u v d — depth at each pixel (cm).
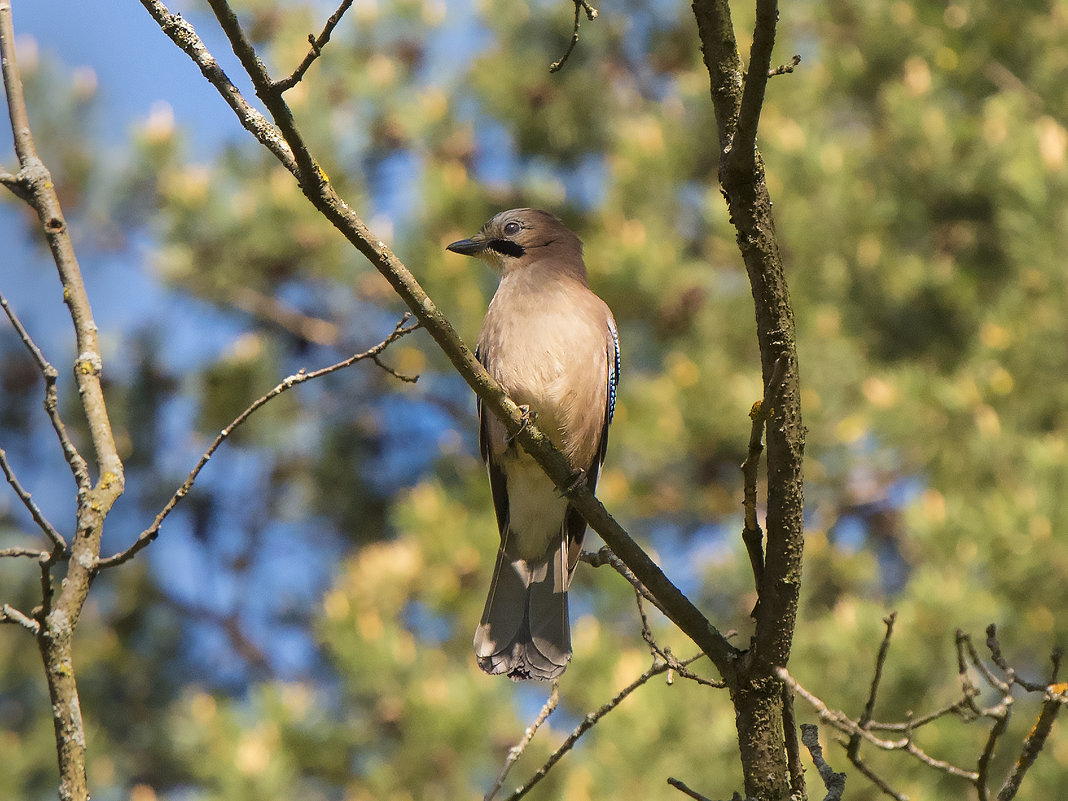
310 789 1184
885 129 1395
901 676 954
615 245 1278
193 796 1082
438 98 1512
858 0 1441
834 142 1341
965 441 1153
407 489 1638
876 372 1270
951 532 1020
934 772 939
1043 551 980
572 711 1100
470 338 1299
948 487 1157
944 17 1406
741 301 1273
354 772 1139
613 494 1286
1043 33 1367
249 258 1448
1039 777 954
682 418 1212
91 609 1645
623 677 958
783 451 391
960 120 1326
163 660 1678
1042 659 1025
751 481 396
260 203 1420
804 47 1520
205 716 1125
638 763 928
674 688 963
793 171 1289
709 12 397
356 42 1602
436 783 1068
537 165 1611
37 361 401
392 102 1523
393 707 1104
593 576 1297
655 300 1277
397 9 1593
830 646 981
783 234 1278
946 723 945
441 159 1502
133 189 1503
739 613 1249
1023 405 1146
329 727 1147
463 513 1252
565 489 470
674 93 1614
